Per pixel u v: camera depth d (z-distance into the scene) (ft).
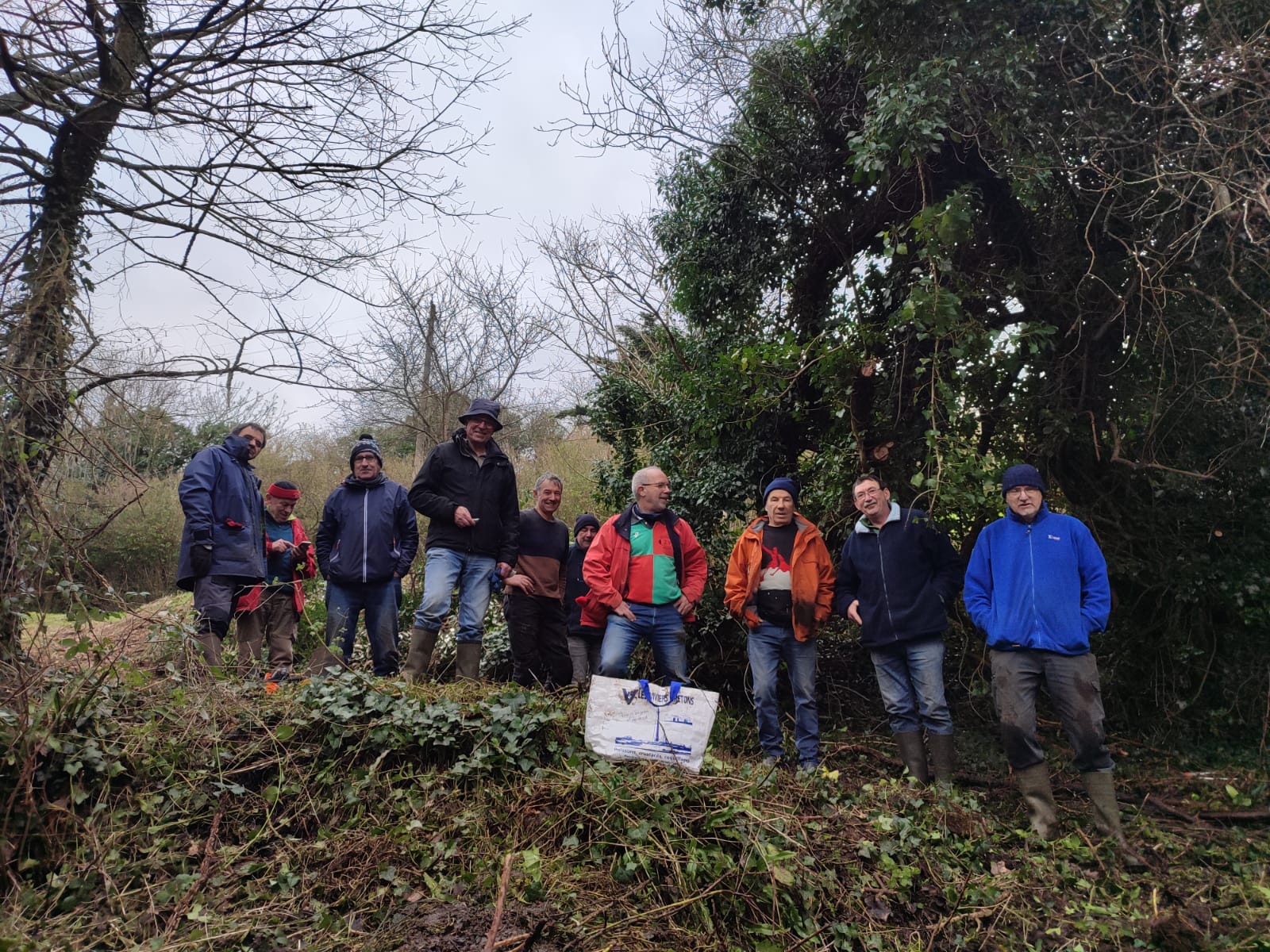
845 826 11.39
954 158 17.21
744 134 21.58
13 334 12.93
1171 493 18.07
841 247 20.21
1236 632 17.87
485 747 11.43
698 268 23.99
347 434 55.62
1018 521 14.12
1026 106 15.39
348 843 10.02
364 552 18.02
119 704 11.31
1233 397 16.15
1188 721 18.12
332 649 16.03
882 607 15.35
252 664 15.33
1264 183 13.17
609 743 11.93
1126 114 15.34
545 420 51.29
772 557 16.31
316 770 11.25
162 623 11.98
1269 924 10.09
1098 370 17.65
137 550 40.68
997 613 13.82
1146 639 18.62
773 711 16.12
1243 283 15.35
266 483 48.78
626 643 15.75
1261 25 14.17
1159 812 14.58
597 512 30.53
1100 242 16.92
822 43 19.61
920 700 15.16
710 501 21.45
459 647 17.17
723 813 10.42
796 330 21.86
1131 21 15.12
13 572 10.49
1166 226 15.58
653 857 9.81
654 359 28.35
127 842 9.62
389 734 11.46
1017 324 18.16
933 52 15.37
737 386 20.24
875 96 16.10
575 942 8.32
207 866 9.29
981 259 17.84
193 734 11.13
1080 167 15.74
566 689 15.19
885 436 18.76
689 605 16.26
